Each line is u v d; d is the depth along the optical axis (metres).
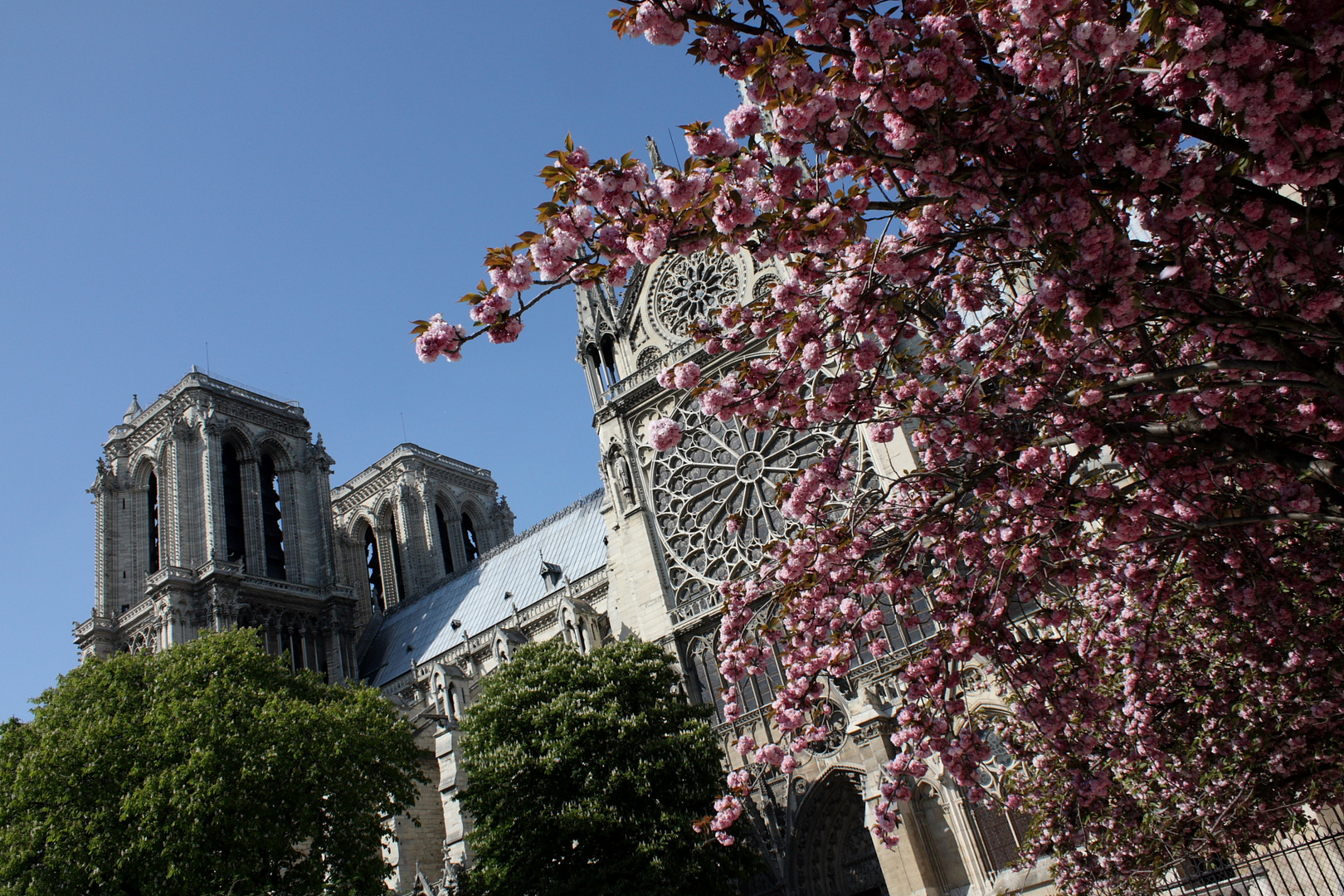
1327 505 15.50
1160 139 12.34
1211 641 21.14
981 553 17.88
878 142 13.65
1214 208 12.87
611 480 59.62
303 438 100.31
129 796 37.53
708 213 13.58
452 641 83.75
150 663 47.69
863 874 44.72
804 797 45.88
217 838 38.62
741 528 18.70
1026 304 16.34
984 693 38.59
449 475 116.31
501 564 90.38
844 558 17.84
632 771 40.28
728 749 49.16
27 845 38.09
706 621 52.66
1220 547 17.94
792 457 52.75
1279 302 13.04
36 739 42.66
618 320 61.97
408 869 59.72
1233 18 11.00
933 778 42.38
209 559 81.75
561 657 47.44
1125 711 21.02
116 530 92.19
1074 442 15.59
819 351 14.70
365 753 44.44
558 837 40.22
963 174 13.14
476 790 43.22
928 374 18.84
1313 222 13.02
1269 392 16.53
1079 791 18.53
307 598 88.44
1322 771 19.31
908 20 12.87
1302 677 18.30
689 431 57.44
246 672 48.44
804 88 12.67
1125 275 12.44
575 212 12.90
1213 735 20.05
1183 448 15.30
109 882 37.81
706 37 12.96
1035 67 12.57
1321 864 28.28
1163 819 20.78
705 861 39.19
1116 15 13.40
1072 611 20.30
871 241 15.79
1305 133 11.07
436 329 13.21
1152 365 15.52
